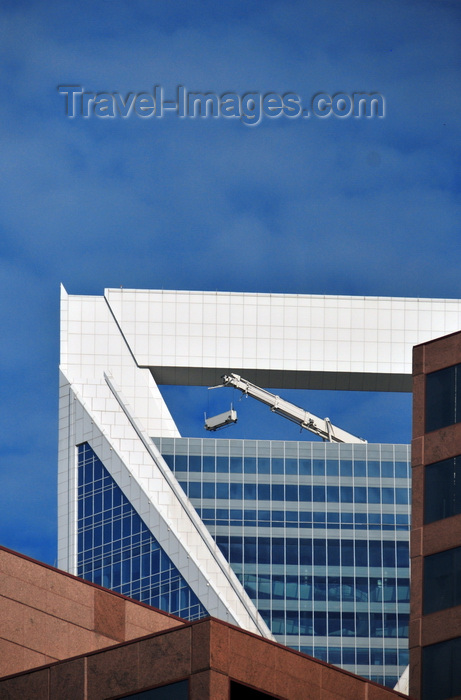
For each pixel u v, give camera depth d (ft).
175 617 546.67
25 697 438.40
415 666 502.79
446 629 501.56
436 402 531.09
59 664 437.99
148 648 425.69
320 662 444.96
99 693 428.15
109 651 432.25
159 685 419.13
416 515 522.47
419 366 539.29
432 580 511.40
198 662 416.05
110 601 529.86
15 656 502.79
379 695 456.86
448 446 524.11
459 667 495.00
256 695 421.59
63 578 522.88
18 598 510.58
